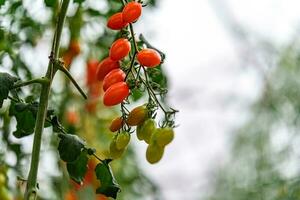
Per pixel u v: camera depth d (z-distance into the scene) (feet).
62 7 3.46
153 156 3.37
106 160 3.50
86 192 5.53
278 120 9.43
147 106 3.38
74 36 5.36
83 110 5.97
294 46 9.65
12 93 3.69
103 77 3.49
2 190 4.83
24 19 5.05
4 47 4.92
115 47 3.37
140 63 3.33
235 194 9.63
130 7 3.39
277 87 9.57
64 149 3.32
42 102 3.28
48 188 5.65
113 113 6.23
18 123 3.69
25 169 5.23
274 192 9.02
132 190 6.88
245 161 9.66
